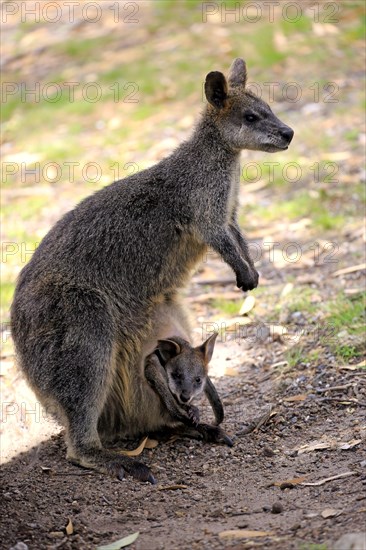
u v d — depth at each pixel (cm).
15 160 2083
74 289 1016
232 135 1107
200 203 1093
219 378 1191
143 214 1073
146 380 1023
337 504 802
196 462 987
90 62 2555
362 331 1187
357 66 2217
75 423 990
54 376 989
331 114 1992
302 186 1744
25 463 1045
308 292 1359
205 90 1119
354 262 1434
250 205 1705
